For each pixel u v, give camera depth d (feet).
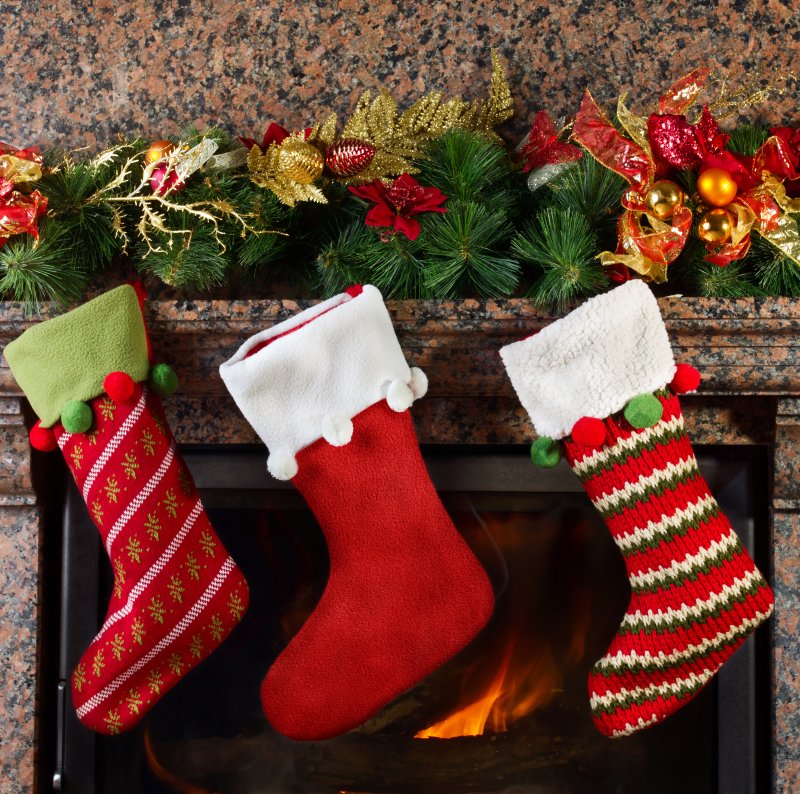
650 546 3.71
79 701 3.99
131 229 4.26
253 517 4.55
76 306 4.01
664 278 3.86
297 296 4.44
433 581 3.94
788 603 4.12
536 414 3.79
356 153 3.89
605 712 3.88
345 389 3.81
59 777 4.42
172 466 3.91
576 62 4.31
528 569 4.50
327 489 3.92
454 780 4.54
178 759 4.59
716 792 4.25
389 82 4.37
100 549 4.50
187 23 4.43
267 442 3.87
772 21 4.24
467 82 4.35
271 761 4.59
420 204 3.87
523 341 3.72
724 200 3.66
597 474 3.76
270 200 4.09
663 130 3.69
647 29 4.28
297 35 4.40
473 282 4.01
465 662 4.58
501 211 3.93
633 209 3.71
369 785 4.57
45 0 4.47
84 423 3.75
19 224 3.80
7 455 4.26
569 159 3.98
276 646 4.62
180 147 3.90
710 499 3.77
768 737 4.20
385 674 3.92
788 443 4.09
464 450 4.37
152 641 3.82
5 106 4.49
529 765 4.52
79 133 4.47
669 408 3.72
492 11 4.33
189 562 3.88
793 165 3.82
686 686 3.76
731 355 3.88
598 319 3.63
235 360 3.88
